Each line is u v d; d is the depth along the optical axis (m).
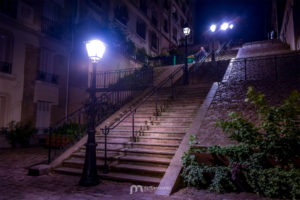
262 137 5.42
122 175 6.24
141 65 21.88
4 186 5.64
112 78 17.05
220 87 11.27
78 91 15.55
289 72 12.20
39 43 14.46
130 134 8.88
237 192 5.16
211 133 7.06
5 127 12.44
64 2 16.30
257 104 5.68
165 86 13.78
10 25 12.90
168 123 8.97
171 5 35.38
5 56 12.80
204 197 4.88
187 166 5.75
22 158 9.04
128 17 23.98
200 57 22.72
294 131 5.10
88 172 5.79
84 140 8.84
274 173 4.84
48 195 5.00
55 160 7.57
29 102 13.69
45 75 14.75
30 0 14.12
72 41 16.38
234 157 5.37
